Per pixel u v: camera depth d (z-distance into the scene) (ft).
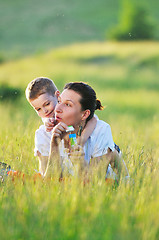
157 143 31.60
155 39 329.93
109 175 19.51
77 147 17.48
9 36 372.58
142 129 39.32
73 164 18.29
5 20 419.54
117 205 15.40
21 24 406.21
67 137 18.29
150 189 16.29
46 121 18.90
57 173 17.83
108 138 19.16
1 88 92.22
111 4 469.57
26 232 13.96
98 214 14.75
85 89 17.93
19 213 14.98
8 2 481.46
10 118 51.24
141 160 20.11
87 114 18.25
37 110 20.94
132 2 342.03
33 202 15.66
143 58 191.42
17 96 77.00
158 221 14.25
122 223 14.03
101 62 197.47
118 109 102.37
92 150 18.88
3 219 14.53
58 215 14.79
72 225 14.25
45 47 337.72
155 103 114.62
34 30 390.83
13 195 16.60
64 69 173.17
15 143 22.81
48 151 19.06
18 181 17.56
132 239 13.60
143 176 18.15
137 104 110.63
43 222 14.37
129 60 192.24
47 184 17.48
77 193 15.70
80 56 207.62
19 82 121.19
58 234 13.92
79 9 457.68
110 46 224.53
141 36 330.54
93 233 13.83
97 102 19.86
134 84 146.72
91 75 156.76
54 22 409.90
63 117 17.97
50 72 166.50
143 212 15.01
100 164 17.92
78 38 369.50
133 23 331.98
